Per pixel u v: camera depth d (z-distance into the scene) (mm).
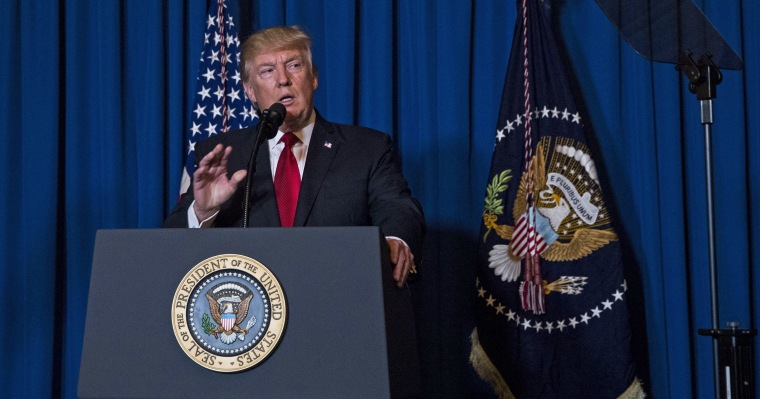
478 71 3064
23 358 3084
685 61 2340
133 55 3156
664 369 2895
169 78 3111
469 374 2953
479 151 3029
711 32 2408
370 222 2166
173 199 3066
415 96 3072
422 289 2980
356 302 1269
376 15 3049
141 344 1331
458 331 2975
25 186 3105
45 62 3145
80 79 3148
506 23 3076
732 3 2943
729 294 2893
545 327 2773
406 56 3105
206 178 1627
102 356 1344
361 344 1257
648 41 2441
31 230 3082
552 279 2779
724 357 2172
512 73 2914
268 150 2172
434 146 3016
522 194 2830
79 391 1340
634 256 2977
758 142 2922
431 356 2963
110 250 1375
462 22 3025
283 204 2121
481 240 2842
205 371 1299
